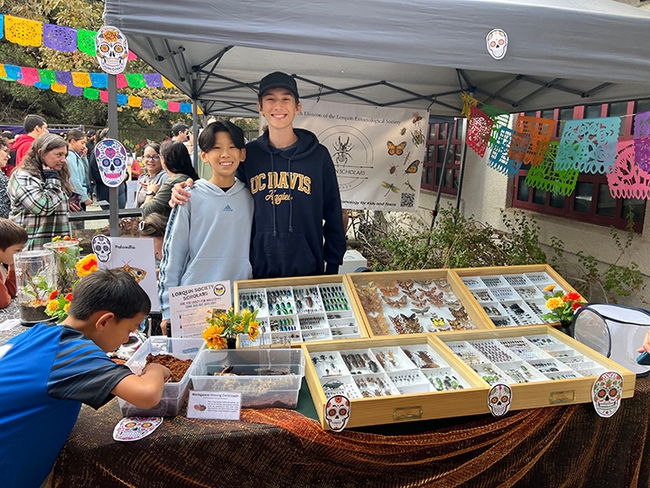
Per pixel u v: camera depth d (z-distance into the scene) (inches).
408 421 63.4
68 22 458.6
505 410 66.6
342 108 178.7
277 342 81.7
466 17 78.3
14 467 52.5
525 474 71.4
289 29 74.0
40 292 88.3
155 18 71.7
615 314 84.9
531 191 181.2
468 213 219.8
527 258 156.7
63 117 645.9
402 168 186.9
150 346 75.2
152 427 59.2
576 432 71.7
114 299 57.4
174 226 88.4
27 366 53.0
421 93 188.7
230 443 59.5
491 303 97.5
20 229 106.0
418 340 83.4
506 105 178.1
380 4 75.5
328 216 103.3
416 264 168.7
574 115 164.4
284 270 95.0
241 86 186.1
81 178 266.8
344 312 89.7
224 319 71.9
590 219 153.8
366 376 72.9
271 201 93.0
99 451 56.3
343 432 62.1
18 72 309.3
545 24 80.9
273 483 62.4
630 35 84.3
